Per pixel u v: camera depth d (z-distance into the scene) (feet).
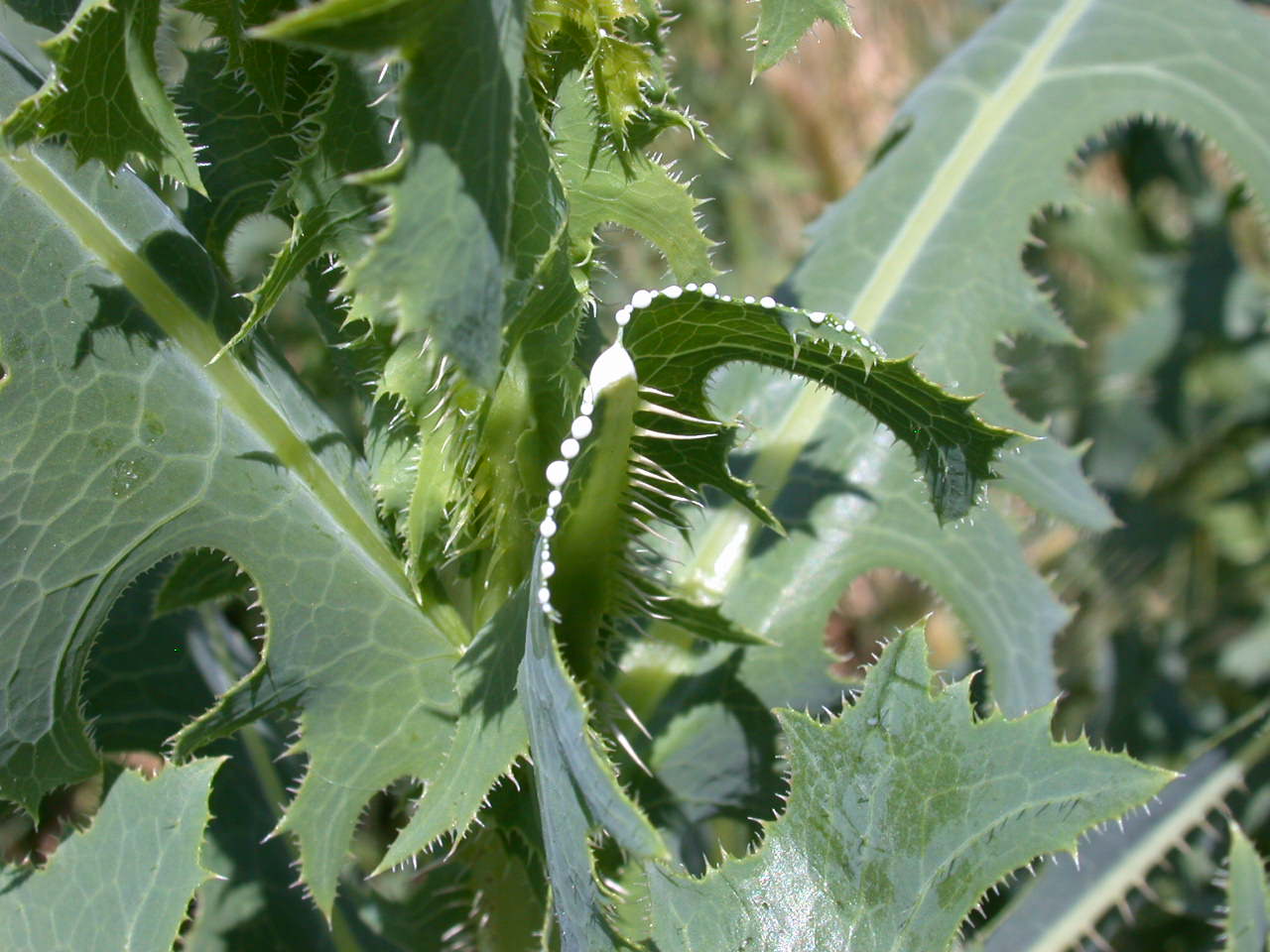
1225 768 1.07
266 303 0.76
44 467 0.81
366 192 0.76
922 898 0.80
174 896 0.83
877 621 1.76
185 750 0.84
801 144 2.05
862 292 1.10
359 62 0.73
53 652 0.83
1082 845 1.06
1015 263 1.09
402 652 0.86
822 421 1.07
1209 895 1.12
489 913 0.95
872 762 0.80
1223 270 1.73
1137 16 1.15
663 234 0.81
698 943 0.80
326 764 0.85
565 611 0.80
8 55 0.83
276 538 0.85
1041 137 1.12
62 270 0.82
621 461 0.75
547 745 0.73
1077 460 1.08
